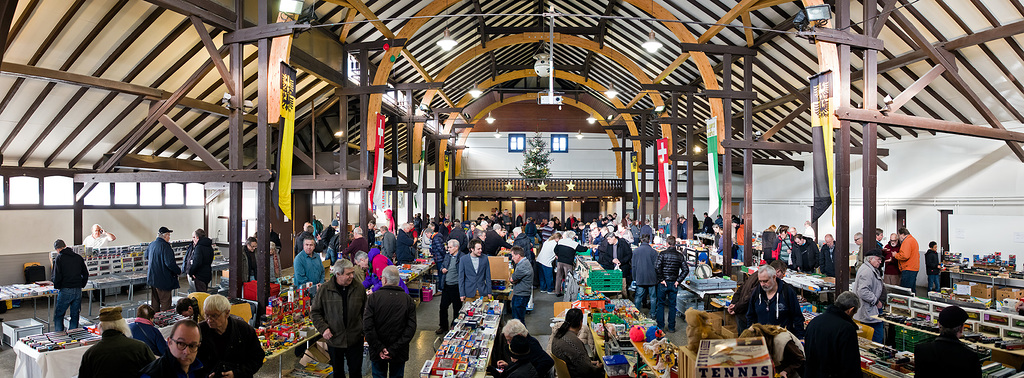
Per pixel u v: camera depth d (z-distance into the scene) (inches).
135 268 390.9
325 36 433.4
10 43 262.5
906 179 547.8
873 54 275.7
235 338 145.6
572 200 1082.7
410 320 191.8
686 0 452.8
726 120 425.4
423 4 489.4
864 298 232.8
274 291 275.6
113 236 408.5
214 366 140.9
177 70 346.3
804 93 481.1
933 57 346.3
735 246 540.1
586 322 235.8
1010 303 258.4
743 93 426.3
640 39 617.3
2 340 279.6
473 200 1077.1
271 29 250.5
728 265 413.7
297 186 454.3
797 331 187.2
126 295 417.4
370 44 460.1
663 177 609.9
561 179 1039.0
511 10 641.0
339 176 447.5
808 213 698.8
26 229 381.7
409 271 378.6
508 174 1098.1
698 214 1064.8
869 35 274.2
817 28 266.5
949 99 429.4
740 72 538.6
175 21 308.3
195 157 468.4
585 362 185.3
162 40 313.9
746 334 139.3
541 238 605.9
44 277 388.8
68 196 408.2
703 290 326.3
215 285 439.2
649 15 527.8
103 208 434.3
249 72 392.5
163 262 290.8
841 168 269.6
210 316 140.1
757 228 846.5
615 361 193.9
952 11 333.1
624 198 1023.0
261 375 219.8
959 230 462.3
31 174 370.0
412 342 290.0
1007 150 440.5
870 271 234.1
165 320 223.6
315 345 244.5
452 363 186.5
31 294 293.1
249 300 245.3
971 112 434.6
